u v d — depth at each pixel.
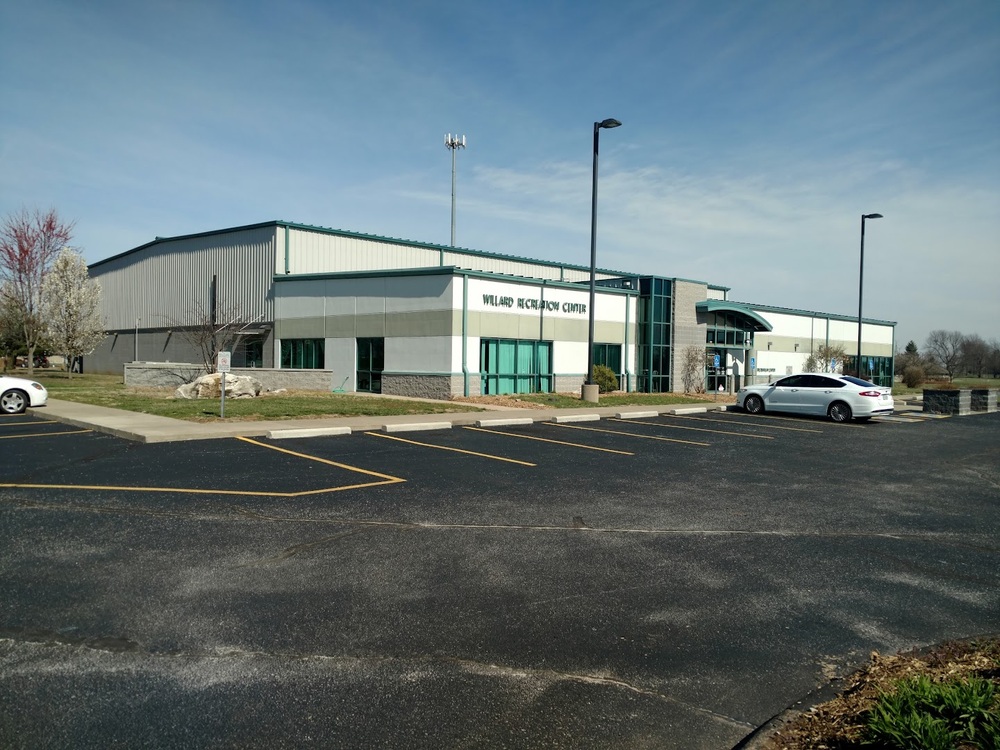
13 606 5.23
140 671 4.29
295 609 5.30
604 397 28.34
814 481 11.34
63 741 3.52
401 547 6.93
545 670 4.45
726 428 19.44
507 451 13.59
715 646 4.87
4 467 10.72
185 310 36.00
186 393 23.11
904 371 53.44
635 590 5.93
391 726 3.74
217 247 33.78
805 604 5.73
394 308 26.56
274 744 3.54
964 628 5.27
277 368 28.94
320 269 31.47
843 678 4.43
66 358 47.94
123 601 5.38
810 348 42.66
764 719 3.94
